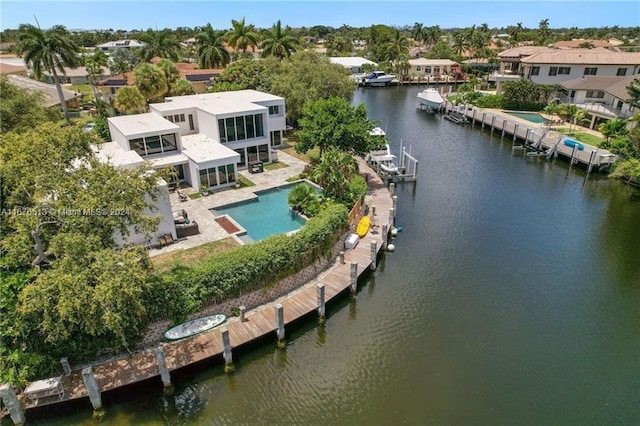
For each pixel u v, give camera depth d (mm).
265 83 55031
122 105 47031
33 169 16906
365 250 26359
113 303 14898
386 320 21312
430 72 105938
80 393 15906
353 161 31984
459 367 18406
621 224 31391
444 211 33344
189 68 78875
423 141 54250
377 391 17250
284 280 21953
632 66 65438
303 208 29688
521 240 28953
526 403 16656
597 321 21203
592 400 16812
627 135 41531
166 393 16797
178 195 32562
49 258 17375
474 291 23453
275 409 16469
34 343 16188
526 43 128625
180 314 18688
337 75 53062
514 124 53906
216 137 37938
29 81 67375
